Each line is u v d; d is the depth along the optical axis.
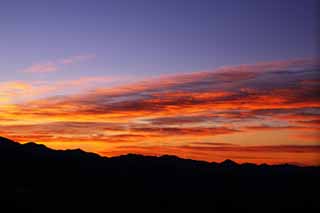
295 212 72.19
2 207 63.38
